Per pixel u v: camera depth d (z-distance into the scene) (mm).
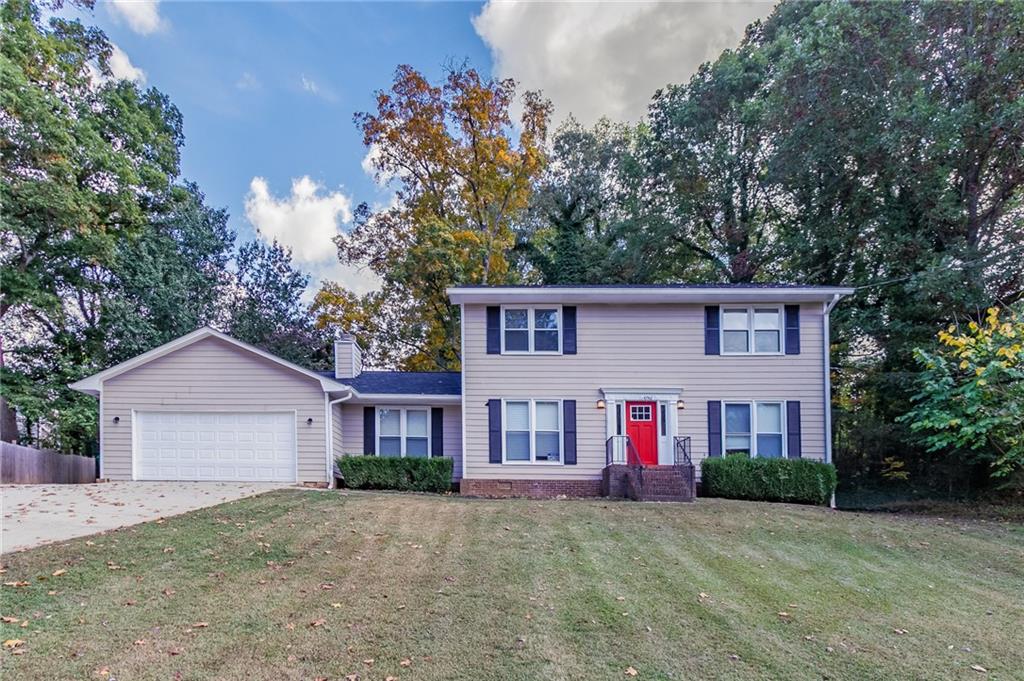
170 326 24828
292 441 15203
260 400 15297
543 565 7590
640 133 28000
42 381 22422
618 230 25625
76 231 19562
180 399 15289
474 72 25250
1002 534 10453
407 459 15133
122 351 23797
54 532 8516
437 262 23000
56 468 17781
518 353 15359
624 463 14852
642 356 15281
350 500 11758
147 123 22359
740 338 15328
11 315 23000
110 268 22953
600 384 15242
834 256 19125
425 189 25922
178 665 4684
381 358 27047
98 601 5906
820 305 15281
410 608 6016
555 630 5578
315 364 28234
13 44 17625
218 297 28359
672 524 10273
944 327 15812
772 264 22688
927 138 15250
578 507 11742
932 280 14898
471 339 15453
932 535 10195
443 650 5102
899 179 16469
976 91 15477
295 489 13594
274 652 4969
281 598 6188
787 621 5988
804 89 17766
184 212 27125
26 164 18000
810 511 12047
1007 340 11648
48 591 6098
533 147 25531
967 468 15562
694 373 15211
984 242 16250
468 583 6824
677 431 15047
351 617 5750
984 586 7473
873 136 16188
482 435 15195
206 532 8656
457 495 14195
